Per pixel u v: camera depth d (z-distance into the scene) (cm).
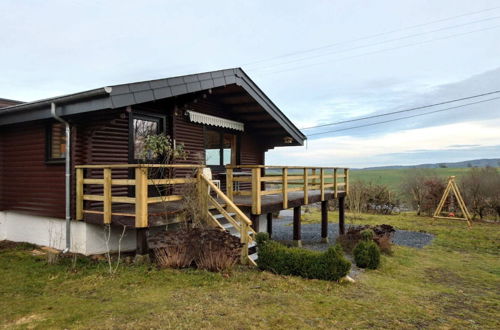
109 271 510
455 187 1570
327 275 538
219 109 1010
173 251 538
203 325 342
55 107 607
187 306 389
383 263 761
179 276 496
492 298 541
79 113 603
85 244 618
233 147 1105
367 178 2069
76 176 618
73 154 627
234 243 542
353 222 1537
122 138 699
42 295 426
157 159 777
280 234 1227
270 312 388
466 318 435
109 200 565
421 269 743
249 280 502
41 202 707
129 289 444
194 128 905
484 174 1712
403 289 561
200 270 525
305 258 550
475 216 1684
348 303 446
